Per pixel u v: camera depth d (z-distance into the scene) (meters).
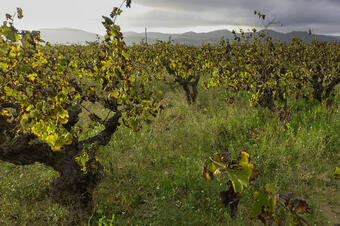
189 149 5.56
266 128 6.07
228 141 5.77
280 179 4.35
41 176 4.46
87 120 6.84
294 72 7.61
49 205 3.61
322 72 7.93
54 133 2.38
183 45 15.43
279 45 9.52
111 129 3.64
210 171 0.90
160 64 10.46
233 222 3.40
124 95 3.28
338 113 7.07
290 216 0.90
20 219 3.50
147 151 5.48
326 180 4.48
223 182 4.13
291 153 5.10
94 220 3.55
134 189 4.20
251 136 5.80
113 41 3.05
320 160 5.06
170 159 5.25
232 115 6.99
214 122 6.45
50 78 3.52
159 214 3.54
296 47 10.77
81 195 3.51
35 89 2.90
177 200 3.92
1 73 2.78
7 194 3.99
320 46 10.28
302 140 5.50
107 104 3.47
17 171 4.81
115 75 3.16
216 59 10.86
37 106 2.32
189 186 4.21
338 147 5.42
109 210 3.75
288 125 6.02
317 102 8.06
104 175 4.47
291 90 7.93
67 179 3.42
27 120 2.40
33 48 2.84
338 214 3.69
